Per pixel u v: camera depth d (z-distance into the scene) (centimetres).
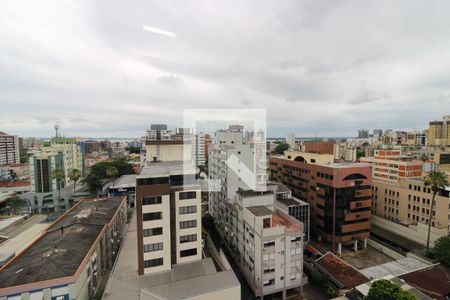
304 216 4741
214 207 5541
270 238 3148
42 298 2334
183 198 3095
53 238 3312
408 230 4797
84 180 7788
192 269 2914
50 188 7281
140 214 2798
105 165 9356
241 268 3775
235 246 4103
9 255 4106
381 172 7350
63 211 6950
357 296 3084
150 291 2395
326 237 4769
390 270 3606
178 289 2428
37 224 5928
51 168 7312
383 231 5169
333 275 3594
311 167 5231
